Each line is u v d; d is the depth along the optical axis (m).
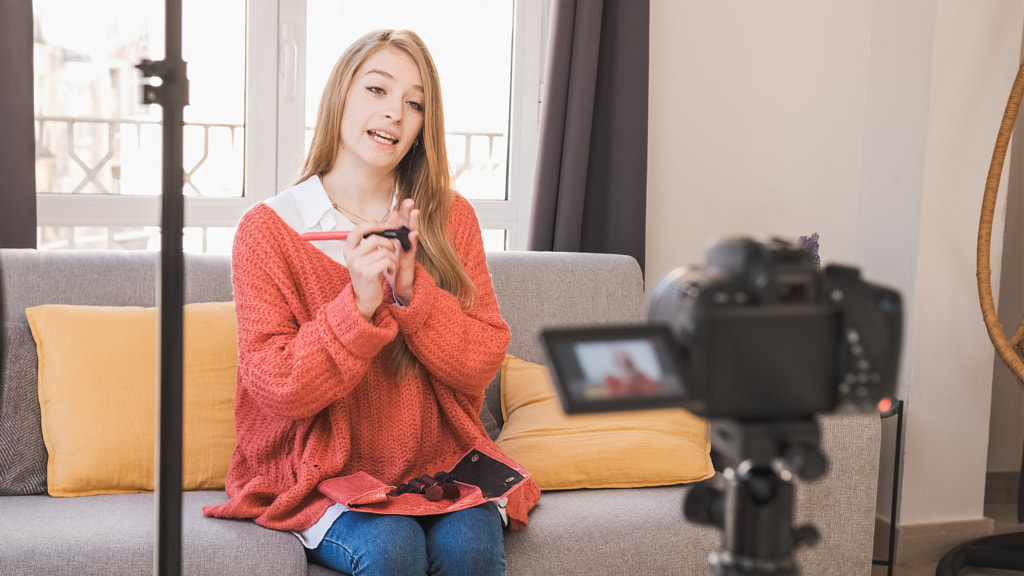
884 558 2.76
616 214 2.56
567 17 2.47
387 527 1.47
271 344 1.60
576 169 2.50
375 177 1.81
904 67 2.73
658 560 1.73
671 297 0.59
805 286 0.58
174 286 0.88
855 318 0.58
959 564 2.57
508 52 2.74
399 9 2.63
